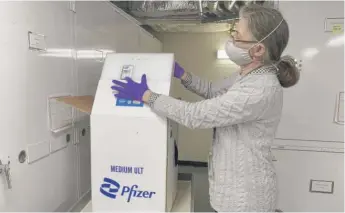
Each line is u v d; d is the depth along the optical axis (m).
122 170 1.14
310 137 1.87
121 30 2.40
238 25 1.10
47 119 1.22
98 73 1.83
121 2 2.33
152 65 1.21
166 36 4.32
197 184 3.71
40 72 1.16
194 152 4.48
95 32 1.78
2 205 0.95
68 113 1.42
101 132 1.13
